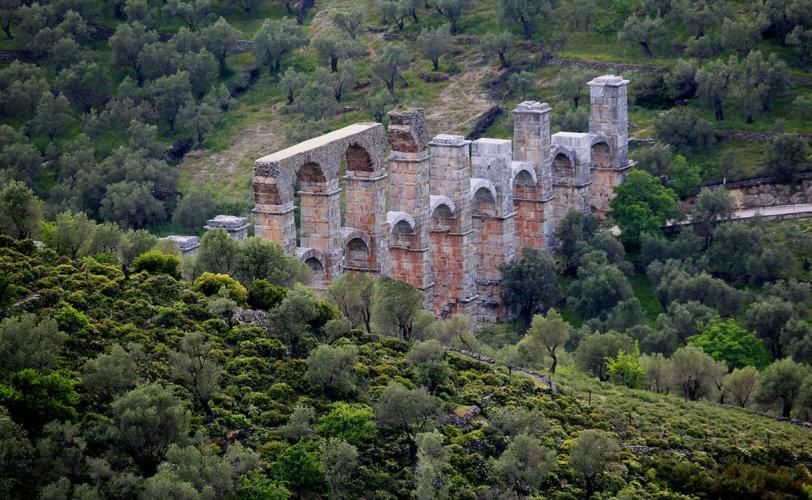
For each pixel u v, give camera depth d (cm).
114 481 19538
